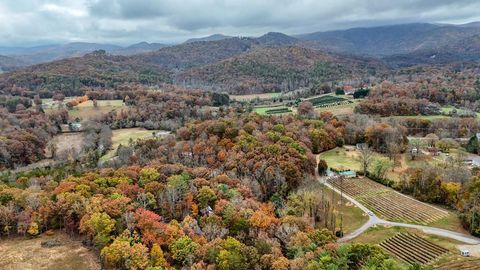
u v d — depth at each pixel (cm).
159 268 7756
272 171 13288
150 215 9625
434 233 10981
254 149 14888
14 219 9988
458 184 13100
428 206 13062
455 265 8981
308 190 12756
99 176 12794
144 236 8894
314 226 11200
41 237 9900
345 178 15700
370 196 13988
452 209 12738
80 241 9656
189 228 9381
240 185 12362
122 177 12519
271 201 12412
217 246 8519
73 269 8431
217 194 11406
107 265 8306
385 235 11000
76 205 10025
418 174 13962
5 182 14338
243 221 9931
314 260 8038
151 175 12625
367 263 7762
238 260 8119
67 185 11425
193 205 10850
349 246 8431
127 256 8069
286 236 9475
